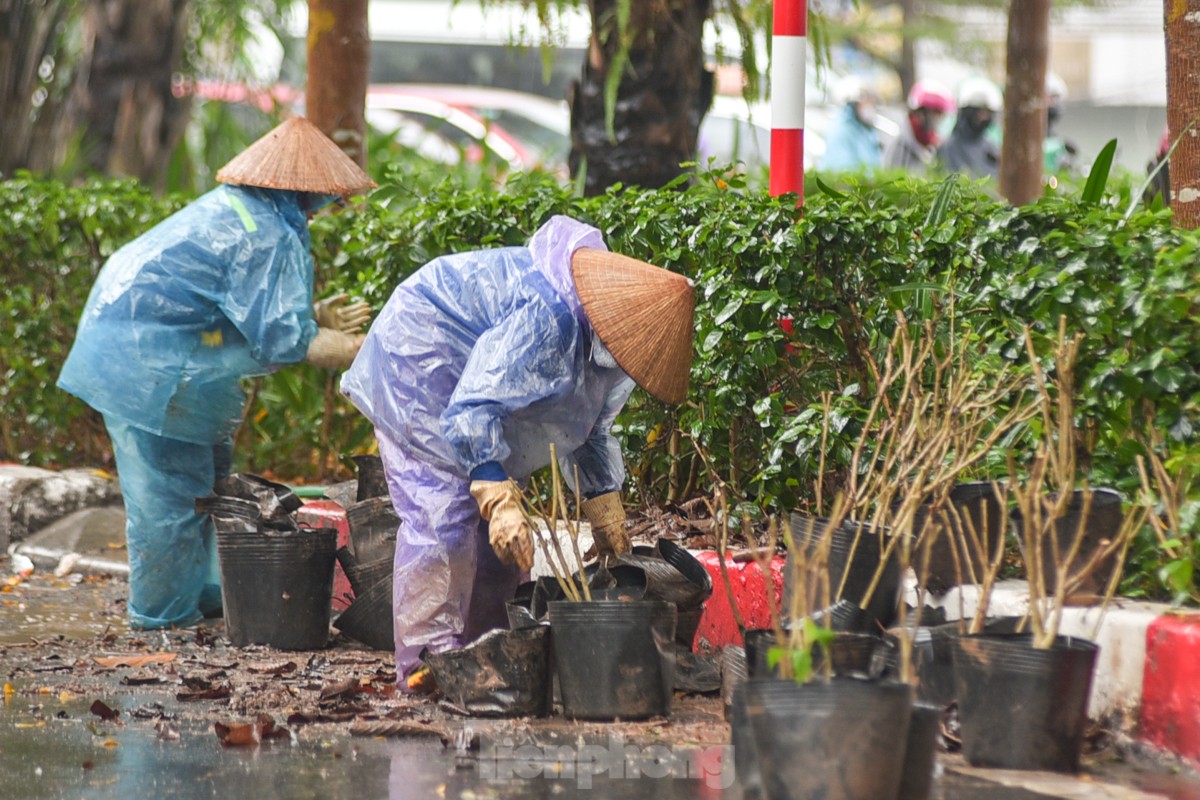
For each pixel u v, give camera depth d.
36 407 16.84
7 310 16.41
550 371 8.72
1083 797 7.00
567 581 8.98
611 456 9.62
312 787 7.33
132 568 12.16
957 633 7.82
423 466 9.38
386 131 32.34
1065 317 8.52
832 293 10.19
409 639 9.45
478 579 10.12
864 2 46.59
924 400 8.60
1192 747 7.45
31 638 11.65
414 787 7.31
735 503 11.00
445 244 12.71
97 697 9.54
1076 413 8.84
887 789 6.47
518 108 36.06
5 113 21.88
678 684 9.31
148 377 11.70
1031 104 16.17
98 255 16.06
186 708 9.20
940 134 31.16
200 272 11.60
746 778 6.95
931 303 9.62
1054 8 53.00
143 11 21.81
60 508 15.56
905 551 7.71
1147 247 8.55
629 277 8.69
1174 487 8.14
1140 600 8.51
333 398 15.62
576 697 8.63
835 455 10.02
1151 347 8.46
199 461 12.22
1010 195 16.34
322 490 14.38
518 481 9.48
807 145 30.95
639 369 8.62
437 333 9.24
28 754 8.01
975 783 7.23
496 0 14.75
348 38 15.16
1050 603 8.31
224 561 11.30
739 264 10.38
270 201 11.78
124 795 7.20
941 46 51.44
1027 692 7.37
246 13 27.94
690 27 13.78
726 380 10.53
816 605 8.32
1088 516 8.22
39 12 22.05
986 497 8.52
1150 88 51.88
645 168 13.77
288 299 11.57
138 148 21.83
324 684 9.83
